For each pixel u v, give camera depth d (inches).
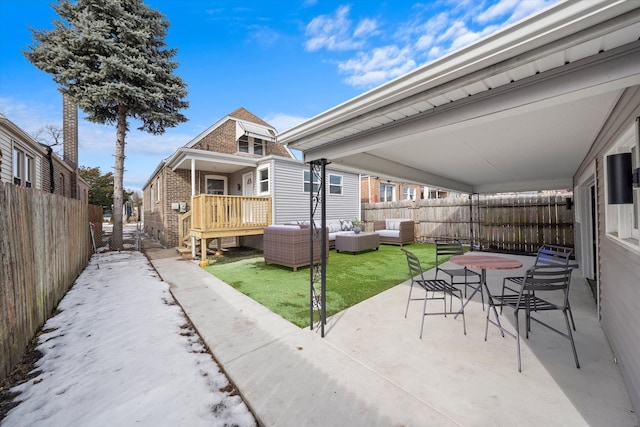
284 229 244.4
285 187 370.6
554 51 50.6
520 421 67.5
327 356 98.6
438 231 418.6
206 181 439.5
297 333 117.2
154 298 168.2
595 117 94.6
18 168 297.4
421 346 105.2
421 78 66.8
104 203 1047.0
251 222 332.8
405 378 85.3
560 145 134.6
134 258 310.3
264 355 99.6
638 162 66.9
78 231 230.4
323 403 74.8
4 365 89.2
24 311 107.1
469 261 125.7
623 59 49.8
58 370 93.4
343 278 210.2
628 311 77.9
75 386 84.7
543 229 318.0
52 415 72.6
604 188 107.3
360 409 72.4
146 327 127.0
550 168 208.8
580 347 102.3
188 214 371.9
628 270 78.8
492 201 356.8
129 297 170.2
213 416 72.4
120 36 338.0
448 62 61.9
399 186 732.0
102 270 247.8
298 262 237.8
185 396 79.9
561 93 56.5
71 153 503.8
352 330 119.6
